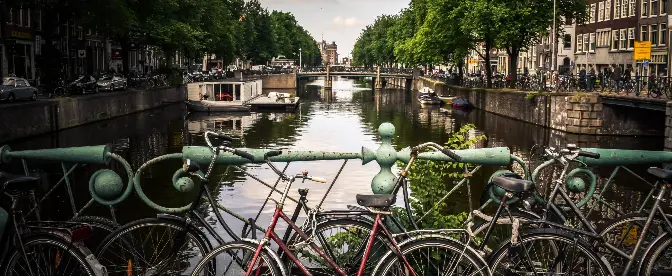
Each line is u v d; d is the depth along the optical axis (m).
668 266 5.23
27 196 5.07
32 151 5.21
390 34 101.31
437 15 49.28
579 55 61.66
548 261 4.78
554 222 5.04
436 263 4.76
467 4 45.38
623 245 5.21
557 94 37.16
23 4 32.50
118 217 13.13
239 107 53.84
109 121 39.19
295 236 4.73
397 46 85.75
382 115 52.41
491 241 5.16
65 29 50.69
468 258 4.55
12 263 4.52
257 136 37.31
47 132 31.02
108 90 43.59
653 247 4.86
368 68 115.25
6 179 4.43
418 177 6.03
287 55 125.81
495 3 44.38
